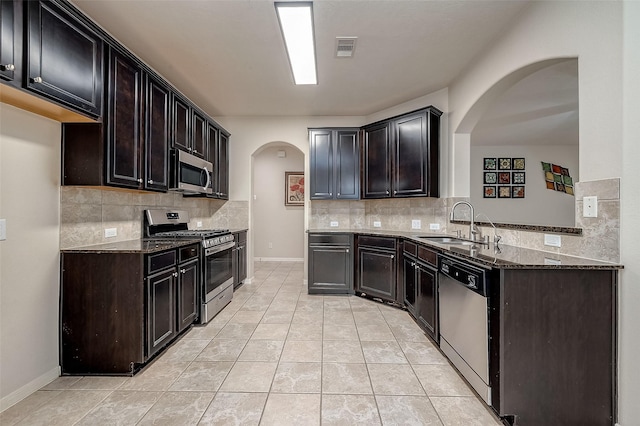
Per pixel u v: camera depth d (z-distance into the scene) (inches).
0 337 64.6
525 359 60.3
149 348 80.9
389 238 133.5
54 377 76.4
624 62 57.1
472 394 70.8
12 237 66.8
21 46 56.8
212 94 142.6
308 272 153.7
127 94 85.8
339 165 161.2
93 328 78.5
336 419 62.2
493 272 62.4
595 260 63.2
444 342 86.3
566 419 60.5
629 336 57.5
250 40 97.7
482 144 222.1
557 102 141.2
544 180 222.4
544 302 60.4
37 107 66.6
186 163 116.2
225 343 96.5
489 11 83.7
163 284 88.0
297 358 87.0
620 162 58.2
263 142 175.5
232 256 142.0
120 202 101.4
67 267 78.6
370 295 141.9
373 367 82.3
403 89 136.8
